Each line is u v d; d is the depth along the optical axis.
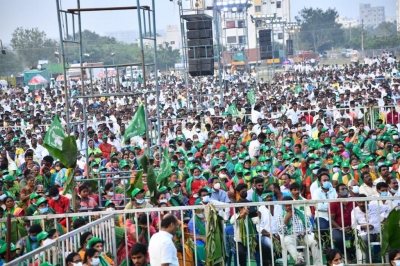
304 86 48.81
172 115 30.67
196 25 29.05
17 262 8.22
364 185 13.77
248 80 57.75
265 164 17.61
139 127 12.30
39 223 10.87
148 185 11.71
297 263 10.92
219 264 10.17
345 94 37.47
